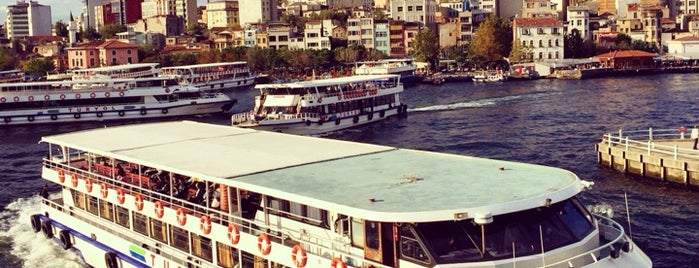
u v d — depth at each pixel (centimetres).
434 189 2441
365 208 2266
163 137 3775
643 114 9975
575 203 2420
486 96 13688
